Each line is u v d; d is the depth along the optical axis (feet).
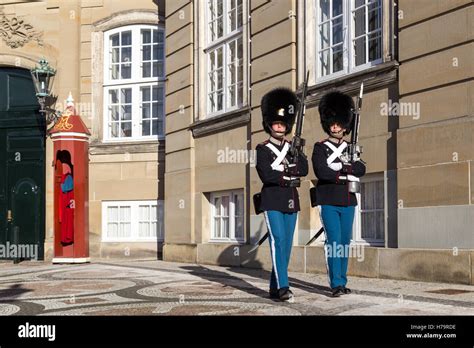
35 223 54.95
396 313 20.10
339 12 35.45
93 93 55.31
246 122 41.06
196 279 32.96
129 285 30.71
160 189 53.52
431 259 27.78
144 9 54.70
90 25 55.67
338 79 33.58
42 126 55.31
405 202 29.30
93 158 55.06
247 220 40.42
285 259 23.79
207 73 46.91
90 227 54.60
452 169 27.30
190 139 47.03
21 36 55.98
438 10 28.37
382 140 31.30
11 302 25.12
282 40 37.83
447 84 27.84
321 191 24.30
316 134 35.19
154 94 55.16
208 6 47.34
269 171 23.59
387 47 31.40
